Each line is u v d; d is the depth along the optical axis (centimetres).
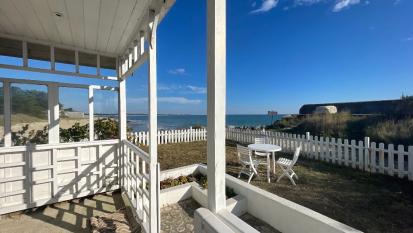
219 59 115
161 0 198
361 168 511
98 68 382
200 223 111
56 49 352
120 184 399
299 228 243
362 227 259
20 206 311
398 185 400
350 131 859
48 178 336
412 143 621
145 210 256
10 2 216
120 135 399
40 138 337
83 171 366
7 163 306
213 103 115
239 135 959
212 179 117
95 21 260
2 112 308
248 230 92
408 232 248
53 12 239
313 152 628
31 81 328
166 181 392
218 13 114
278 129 1214
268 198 283
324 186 399
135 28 279
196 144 907
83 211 326
